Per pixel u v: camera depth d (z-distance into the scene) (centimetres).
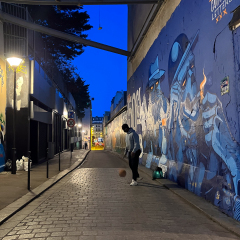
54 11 2258
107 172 1138
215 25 566
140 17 1516
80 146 5494
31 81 1195
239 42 468
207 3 609
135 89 1728
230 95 497
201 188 616
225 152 512
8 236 378
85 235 381
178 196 652
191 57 712
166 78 980
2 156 1073
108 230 403
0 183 789
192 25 708
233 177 477
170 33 928
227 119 507
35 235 381
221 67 536
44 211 509
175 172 827
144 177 985
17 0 1030
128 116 2086
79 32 2470
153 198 630
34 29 1277
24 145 1153
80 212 503
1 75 1083
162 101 1039
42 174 1001
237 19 472
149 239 366
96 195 659
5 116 1124
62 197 634
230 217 459
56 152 2244
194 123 685
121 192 698
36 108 1390
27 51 1212
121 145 2780
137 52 1639
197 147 661
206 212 487
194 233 392
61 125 2573
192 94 703
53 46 2508
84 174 1068
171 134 906
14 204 537
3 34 1152
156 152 1144
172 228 414
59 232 393
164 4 1004
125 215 485
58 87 2373
